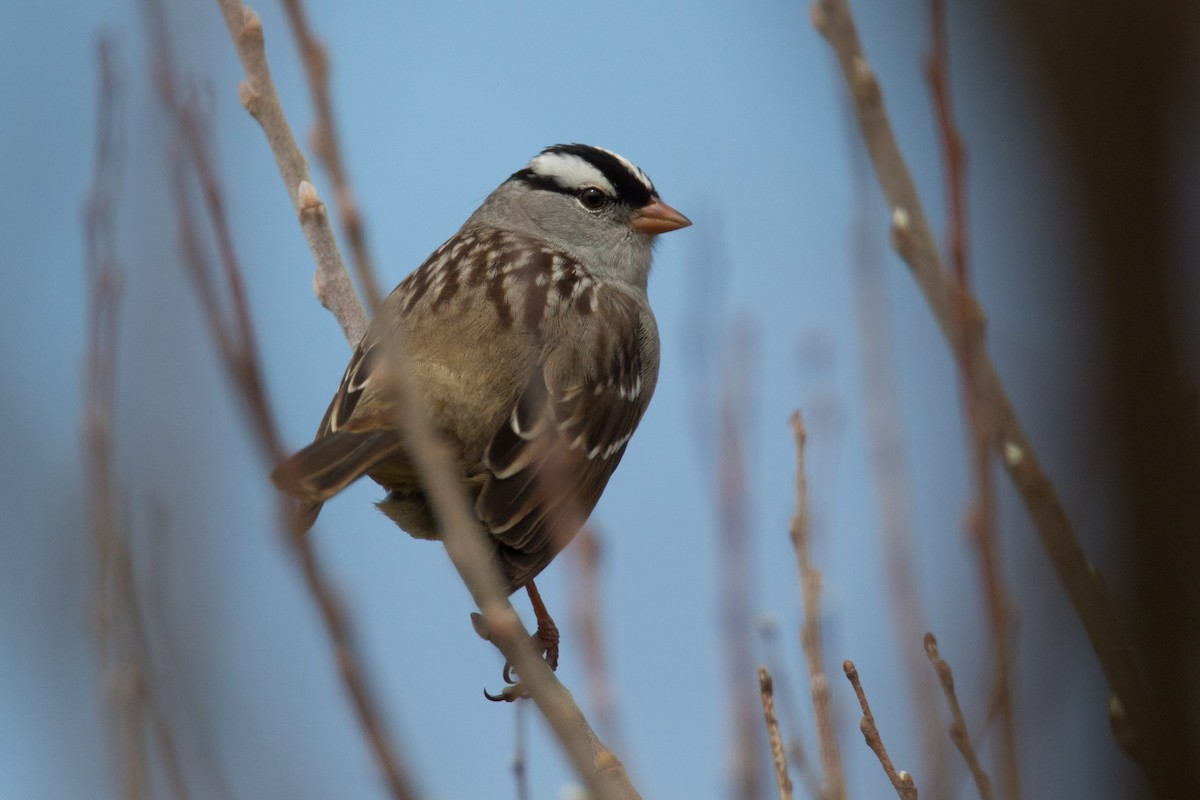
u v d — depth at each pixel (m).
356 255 4.00
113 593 7.25
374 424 7.77
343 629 3.77
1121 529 5.22
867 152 5.61
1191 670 5.02
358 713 3.76
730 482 6.77
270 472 3.82
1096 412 5.42
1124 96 5.80
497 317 8.82
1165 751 4.94
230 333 4.13
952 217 4.77
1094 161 5.79
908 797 5.40
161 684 7.59
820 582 6.30
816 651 6.14
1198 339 5.49
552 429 8.62
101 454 7.48
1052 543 5.19
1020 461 5.23
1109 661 5.09
